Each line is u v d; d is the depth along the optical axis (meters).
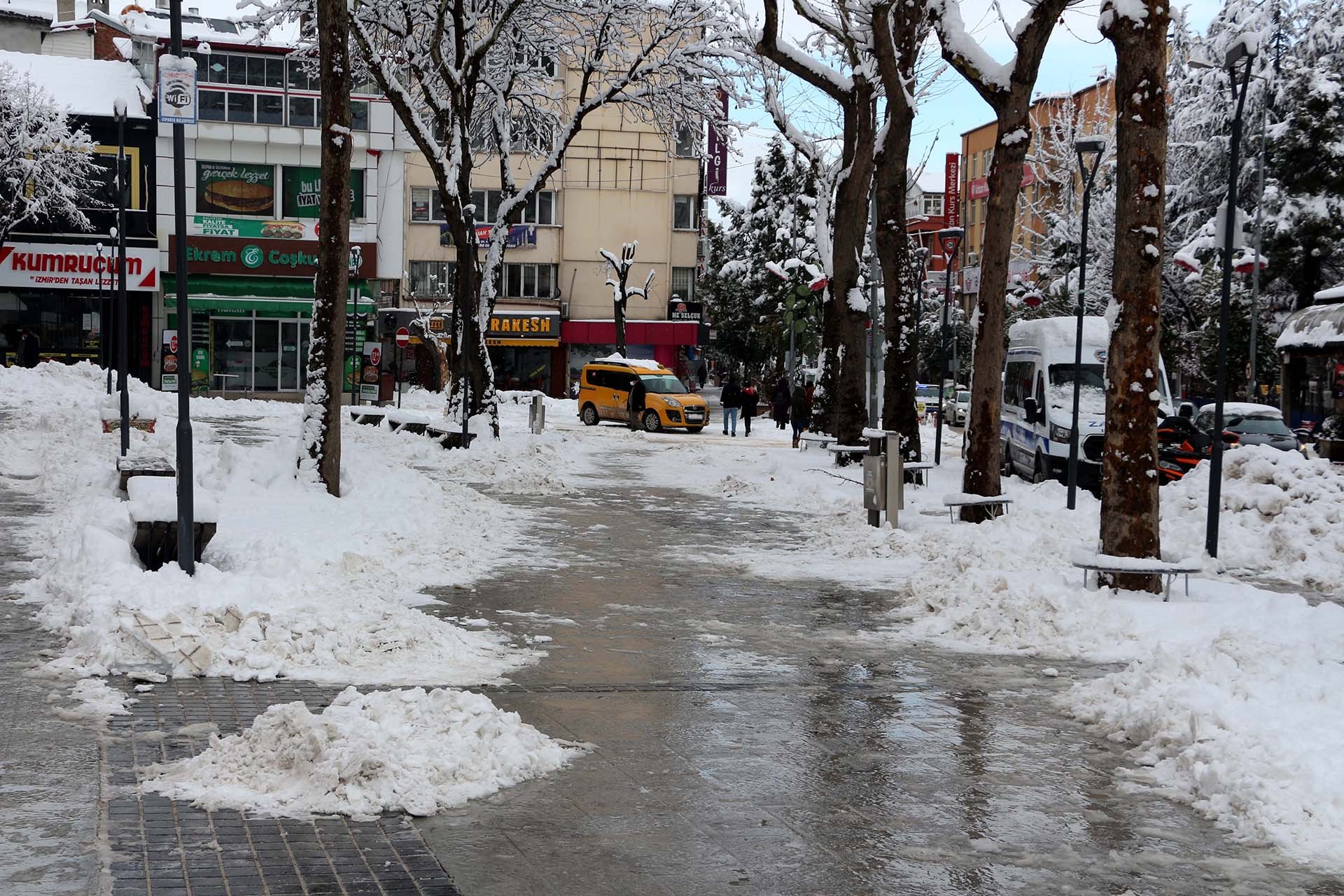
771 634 11.48
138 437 23.75
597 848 5.93
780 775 7.20
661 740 7.84
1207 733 7.48
